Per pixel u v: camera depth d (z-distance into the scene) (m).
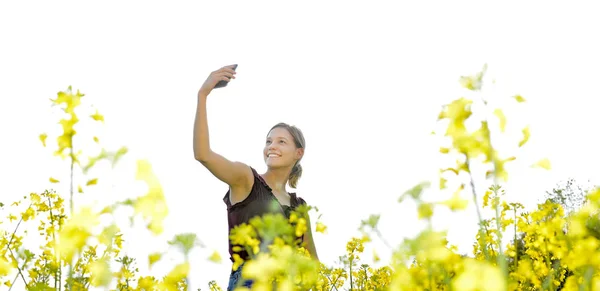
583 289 1.84
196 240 1.69
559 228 2.66
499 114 1.81
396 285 1.64
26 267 3.09
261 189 3.95
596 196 1.89
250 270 1.83
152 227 1.44
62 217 4.48
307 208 2.85
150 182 1.45
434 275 1.67
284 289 1.80
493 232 3.33
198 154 3.73
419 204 1.53
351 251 4.19
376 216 1.73
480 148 1.79
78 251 1.55
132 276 2.21
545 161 1.79
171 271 1.66
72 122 2.00
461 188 1.79
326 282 4.11
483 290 1.33
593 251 1.83
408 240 1.53
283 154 4.45
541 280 3.09
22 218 4.37
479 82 1.84
